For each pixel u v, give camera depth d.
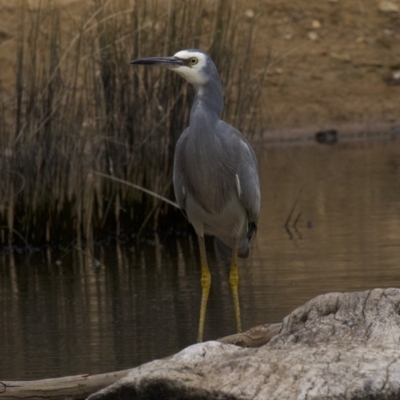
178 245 13.94
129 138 14.32
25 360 8.85
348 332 7.29
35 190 13.86
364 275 11.30
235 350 7.21
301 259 12.30
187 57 8.95
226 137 9.16
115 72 14.04
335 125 21.84
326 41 25.16
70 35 15.26
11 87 19.70
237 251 10.18
